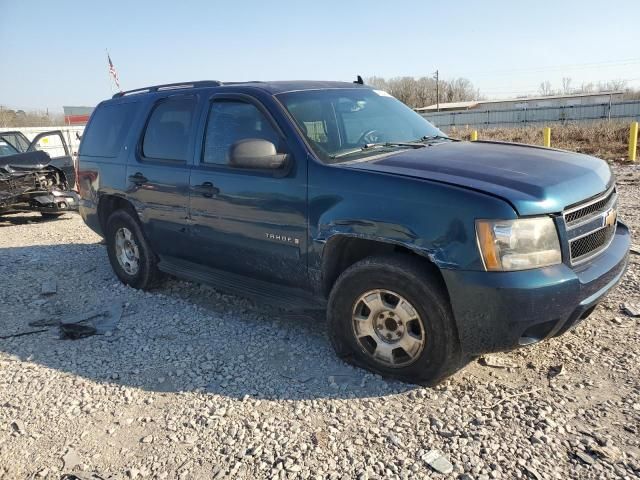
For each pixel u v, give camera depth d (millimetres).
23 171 10117
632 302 4430
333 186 3557
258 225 4035
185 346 4238
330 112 4230
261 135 4086
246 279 4434
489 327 3035
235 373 3756
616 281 3479
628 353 3658
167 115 5051
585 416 3020
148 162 5098
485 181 3168
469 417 3078
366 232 3355
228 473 2752
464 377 3494
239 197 4121
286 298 4062
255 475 2723
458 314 3094
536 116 44281
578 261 3230
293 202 3770
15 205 10203
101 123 5977
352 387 3461
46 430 3221
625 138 23516
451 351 3250
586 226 3277
